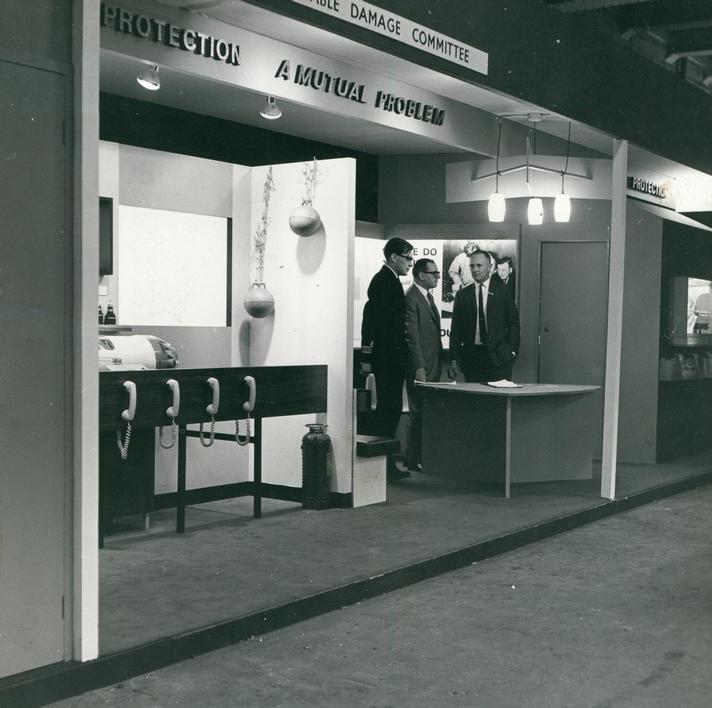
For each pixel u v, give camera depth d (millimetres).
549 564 5980
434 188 9789
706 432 11109
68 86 3768
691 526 7188
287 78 6742
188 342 7266
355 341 9430
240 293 7578
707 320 10789
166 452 7121
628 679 4023
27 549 3688
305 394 6914
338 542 6039
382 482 7469
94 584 3859
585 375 9867
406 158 9820
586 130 7668
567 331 9852
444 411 8258
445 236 9562
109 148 6672
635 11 10680
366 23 5453
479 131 8734
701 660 4258
